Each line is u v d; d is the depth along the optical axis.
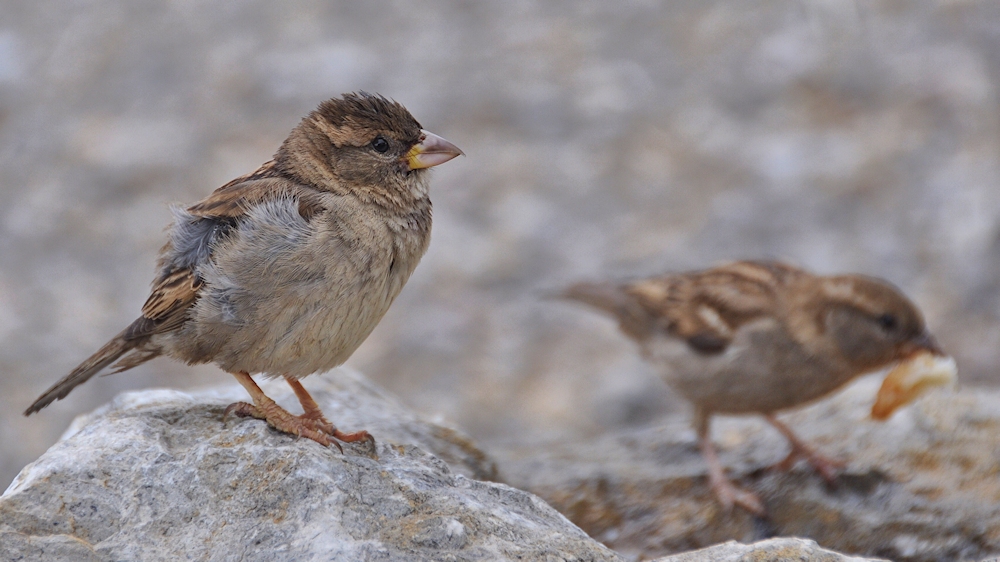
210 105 19.00
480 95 18.81
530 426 12.80
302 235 6.23
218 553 5.12
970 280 14.00
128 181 17.39
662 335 9.26
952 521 7.75
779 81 18.52
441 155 6.86
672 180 16.77
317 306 6.25
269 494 5.41
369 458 5.95
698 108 18.16
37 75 20.56
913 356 8.46
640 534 8.23
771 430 9.61
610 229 15.84
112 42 21.27
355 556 5.04
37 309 15.01
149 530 5.23
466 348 14.14
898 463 8.50
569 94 18.83
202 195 16.64
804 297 8.62
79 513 5.26
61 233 16.47
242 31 21.25
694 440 9.58
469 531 5.32
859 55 18.78
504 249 15.59
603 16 21.16
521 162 17.31
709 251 15.14
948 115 16.95
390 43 20.52
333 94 18.75
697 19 20.58
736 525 8.20
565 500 8.53
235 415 6.21
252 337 6.27
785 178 16.34
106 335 14.70
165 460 5.59
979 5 19.41
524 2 21.73
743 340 8.72
